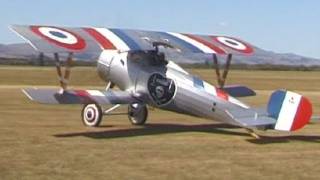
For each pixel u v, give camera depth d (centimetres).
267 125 1495
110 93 1758
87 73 7788
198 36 1859
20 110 2452
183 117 2266
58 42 1487
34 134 1611
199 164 1177
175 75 1728
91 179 1017
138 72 1812
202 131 1780
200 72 10906
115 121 2050
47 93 1617
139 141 1506
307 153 1344
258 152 1348
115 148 1366
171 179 1030
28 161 1174
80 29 1644
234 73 11788
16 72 8588
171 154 1295
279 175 1082
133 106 1948
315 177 1068
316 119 1669
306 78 8869
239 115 1557
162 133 1708
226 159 1242
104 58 1938
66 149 1336
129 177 1041
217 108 1623
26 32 1507
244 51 1798
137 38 1683
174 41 1744
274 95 1522
